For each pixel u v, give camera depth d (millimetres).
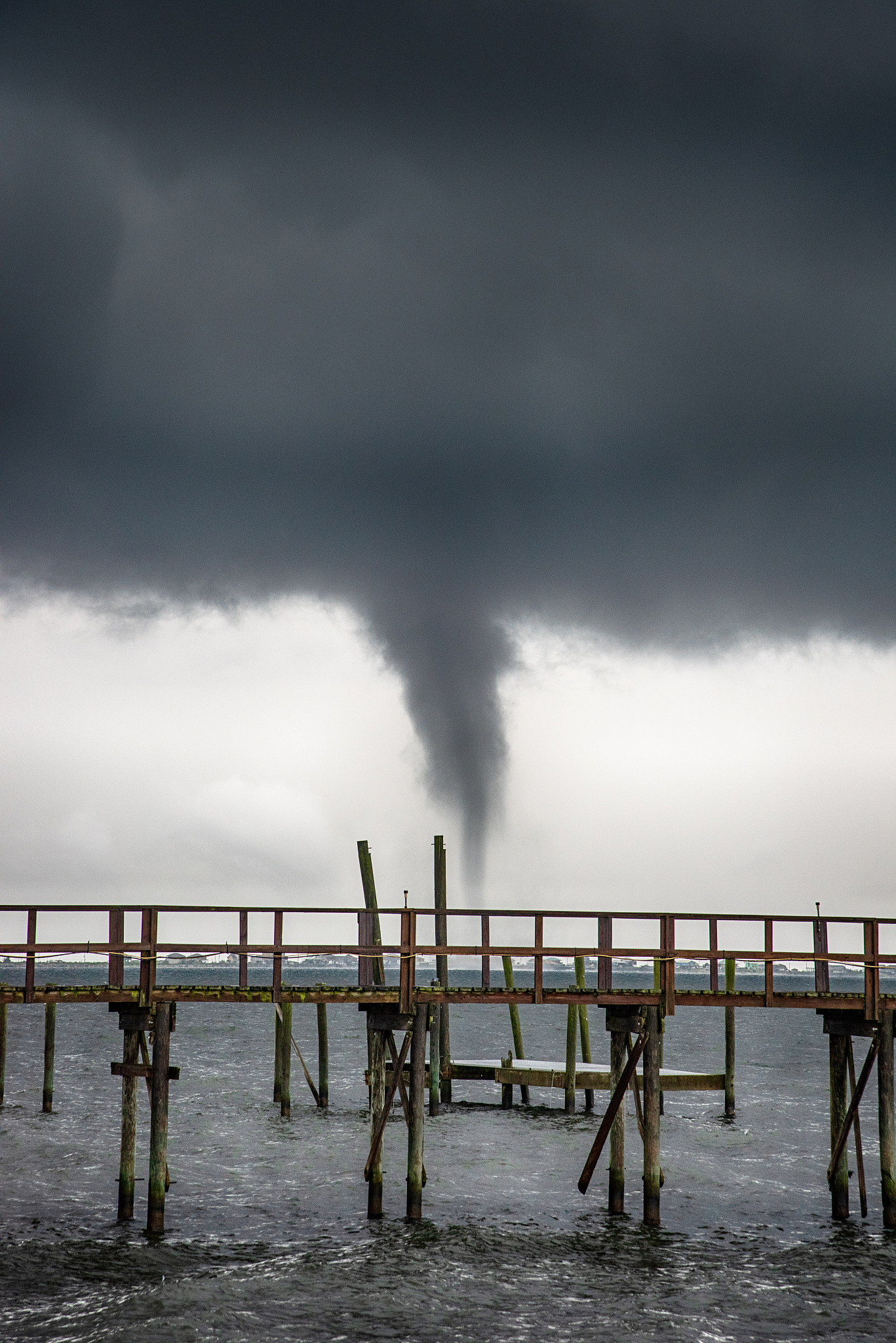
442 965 40594
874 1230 25516
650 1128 25297
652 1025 25078
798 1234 25125
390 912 24359
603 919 24859
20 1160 31547
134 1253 22906
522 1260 22953
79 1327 19047
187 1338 18734
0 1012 42562
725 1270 22625
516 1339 19172
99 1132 36344
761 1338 19438
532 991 24547
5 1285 21000
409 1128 25453
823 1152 34875
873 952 25422
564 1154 33219
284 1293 20859
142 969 23594
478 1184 29312
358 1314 20000
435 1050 40250
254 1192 28234
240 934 23969
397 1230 24812
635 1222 25812
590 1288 21531
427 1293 21047
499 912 24641
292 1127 37406
